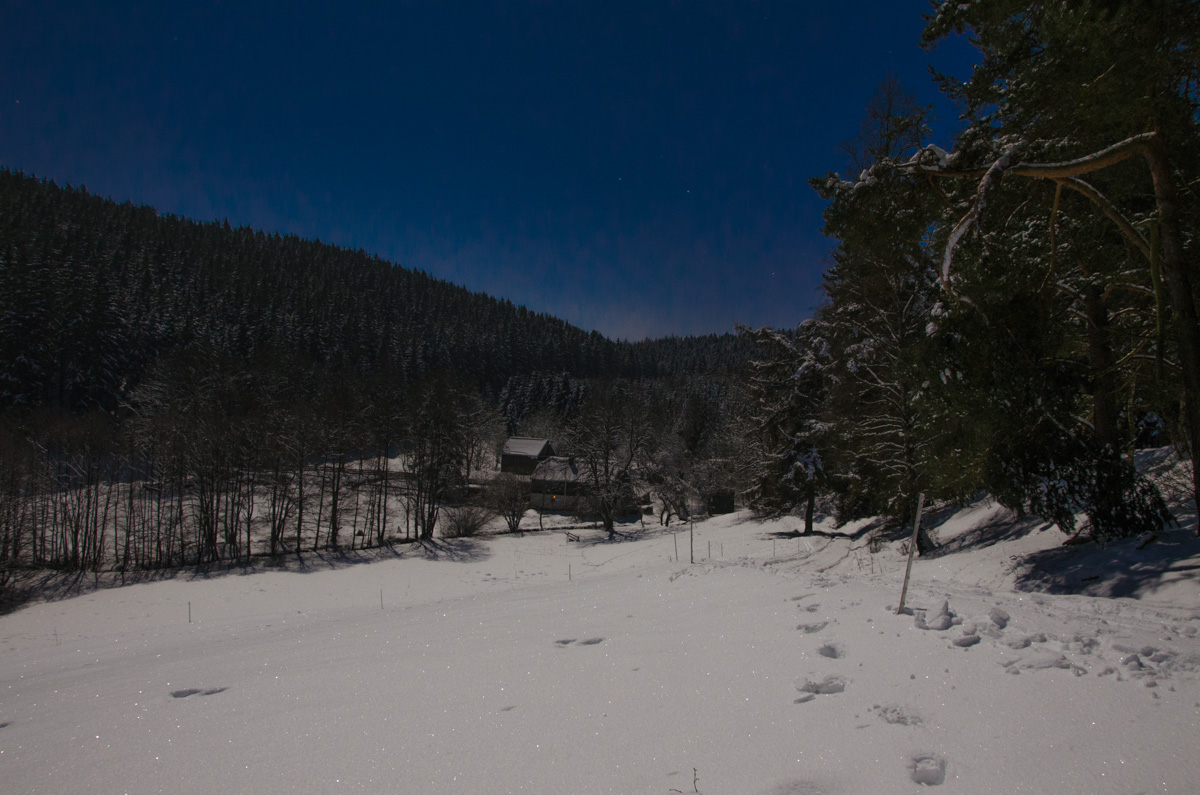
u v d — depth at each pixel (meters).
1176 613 4.55
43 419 40.28
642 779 2.70
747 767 2.73
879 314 15.60
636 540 37.94
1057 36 6.71
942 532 15.73
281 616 15.45
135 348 70.50
